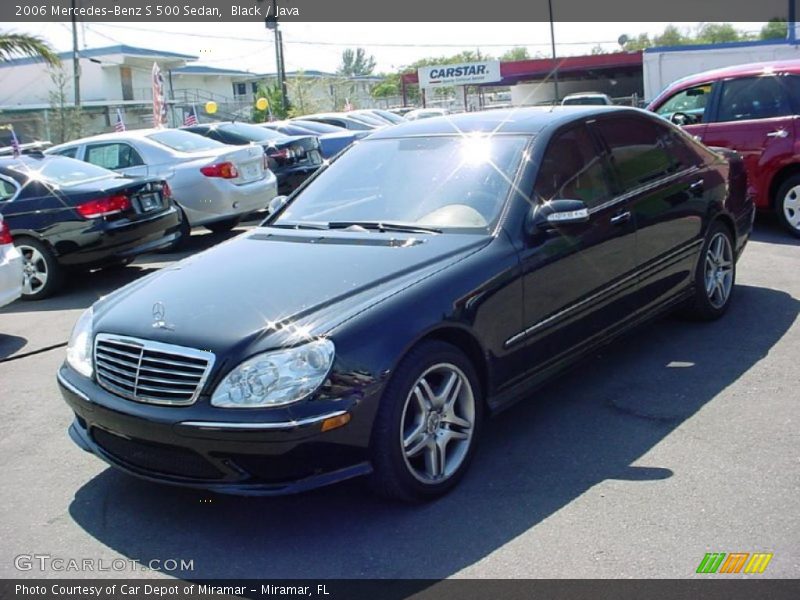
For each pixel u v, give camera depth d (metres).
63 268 8.62
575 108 5.19
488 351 3.98
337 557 3.34
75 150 11.27
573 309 4.51
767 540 3.23
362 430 3.41
